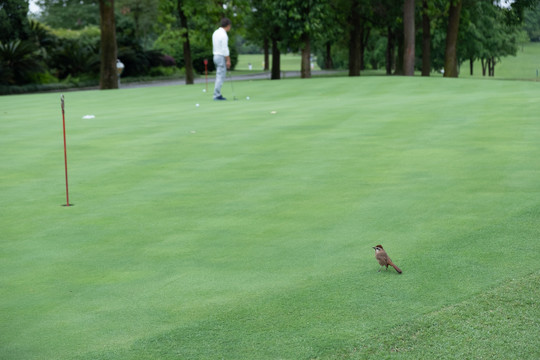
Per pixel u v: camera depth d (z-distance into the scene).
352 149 9.83
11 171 9.15
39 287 4.63
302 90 22.36
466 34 55.00
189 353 3.51
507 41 63.59
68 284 4.68
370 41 82.38
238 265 4.94
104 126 13.76
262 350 3.51
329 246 5.30
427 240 5.31
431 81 24.19
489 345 3.46
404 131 11.34
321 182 7.73
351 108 15.30
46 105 20.11
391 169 8.28
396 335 3.61
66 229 6.15
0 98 24.12
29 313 4.16
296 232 5.75
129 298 4.36
